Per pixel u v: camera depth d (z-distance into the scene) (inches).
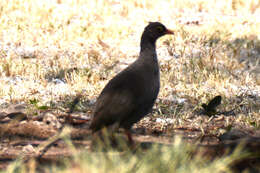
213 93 511.5
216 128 413.4
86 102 485.1
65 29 753.0
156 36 382.0
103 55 661.9
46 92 512.4
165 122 427.5
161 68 603.2
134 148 328.8
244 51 685.3
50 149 356.2
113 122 350.6
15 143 372.8
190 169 260.8
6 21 763.4
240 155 294.4
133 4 922.7
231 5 930.7
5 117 430.9
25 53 657.0
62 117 437.1
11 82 547.5
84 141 379.2
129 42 722.2
